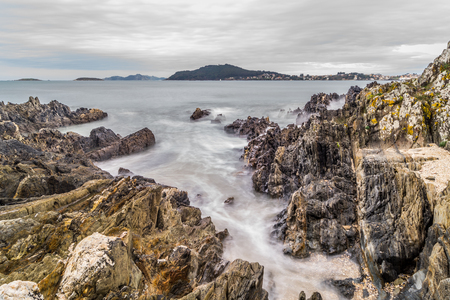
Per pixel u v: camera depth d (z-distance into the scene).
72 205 15.35
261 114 78.56
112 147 39.72
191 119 73.44
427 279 11.70
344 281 14.59
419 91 22.61
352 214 17.92
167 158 39.66
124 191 15.94
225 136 52.88
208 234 17.34
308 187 19.97
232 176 31.73
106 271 9.73
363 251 15.55
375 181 16.42
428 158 17.66
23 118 58.50
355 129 22.53
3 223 11.80
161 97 146.38
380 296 13.48
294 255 16.81
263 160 30.03
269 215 22.77
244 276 12.59
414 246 13.85
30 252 11.48
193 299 10.99
